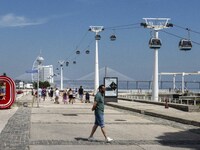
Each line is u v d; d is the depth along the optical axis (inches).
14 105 1520.7
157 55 2167.8
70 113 1182.3
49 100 2180.1
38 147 558.6
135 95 2999.5
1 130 748.0
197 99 2443.4
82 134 696.4
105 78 1769.2
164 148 562.6
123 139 643.5
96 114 614.9
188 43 1631.4
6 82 1349.7
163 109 1296.8
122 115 1139.9
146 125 870.4
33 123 878.4
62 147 559.8
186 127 848.9
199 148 565.9
